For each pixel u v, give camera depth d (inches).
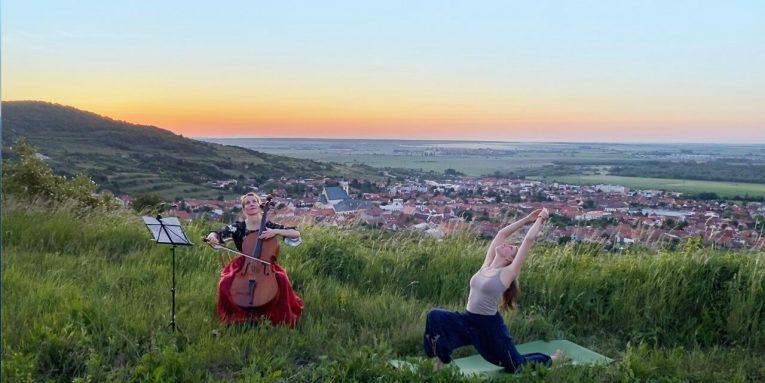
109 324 257.0
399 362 229.5
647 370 231.5
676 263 341.7
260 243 278.5
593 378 229.3
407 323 293.7
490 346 241.6
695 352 272.8
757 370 260.2
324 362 227.3
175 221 261.7
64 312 263.3
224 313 278.1
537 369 225.8
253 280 275.9
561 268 365.7
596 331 311.6
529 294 338.6
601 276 343.9
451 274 376.8
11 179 595.2
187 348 233.9
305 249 404.5
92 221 513.7
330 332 279.9
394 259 402.0
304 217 515.8
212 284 338.6
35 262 378.6
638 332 301.1
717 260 336.2
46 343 228.5
